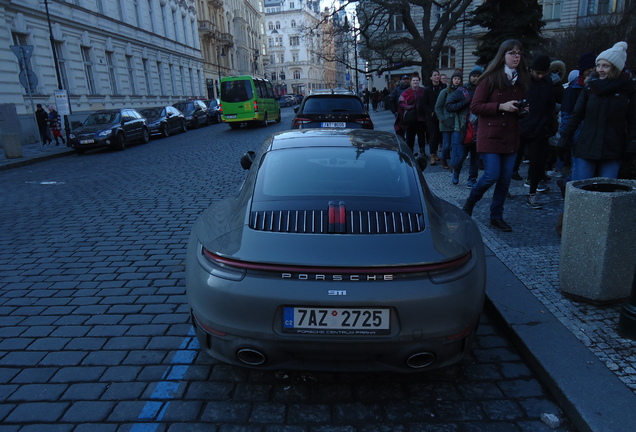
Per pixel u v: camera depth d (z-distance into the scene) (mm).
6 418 2582
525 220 5609
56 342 3389
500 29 13125
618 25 14312
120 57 29641
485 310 3742
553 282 3928
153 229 6266
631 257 3424
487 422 2527
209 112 31859
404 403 2695
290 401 2721
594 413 2410
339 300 2357
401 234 2596
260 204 2863
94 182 10289
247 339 2471
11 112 18453
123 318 3750
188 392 2803
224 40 53781
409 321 2391
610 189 3688
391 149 3479
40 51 21312
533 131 5797
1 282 4543
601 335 3119
